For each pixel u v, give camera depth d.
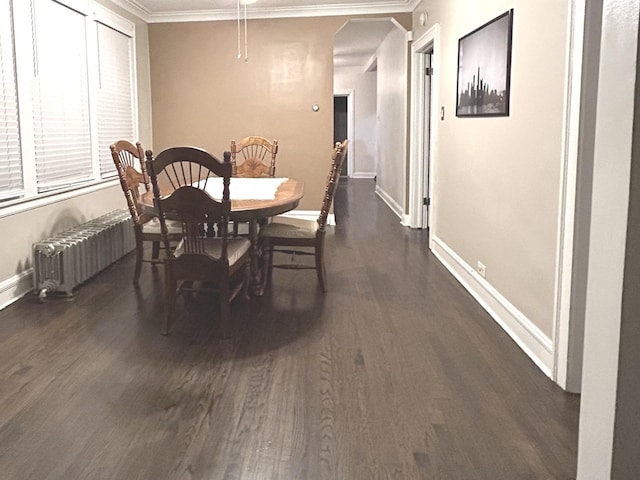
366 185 11.86
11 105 4.01
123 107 6.11
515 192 3.26
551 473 2.01
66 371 2.85
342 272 4.77
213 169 3.12
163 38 6.78
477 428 2.32
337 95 13.42
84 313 3.71
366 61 12.12
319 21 6.66
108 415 2.43
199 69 6.82
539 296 2.94
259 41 6.73
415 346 3.18
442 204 5.16
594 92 2.42
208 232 4.53
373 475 2.01
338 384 2.71
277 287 4.32
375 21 7.22
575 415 2.41
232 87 6.83
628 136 1.48
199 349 3.14
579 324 2.56
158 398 2.57
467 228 4.30
